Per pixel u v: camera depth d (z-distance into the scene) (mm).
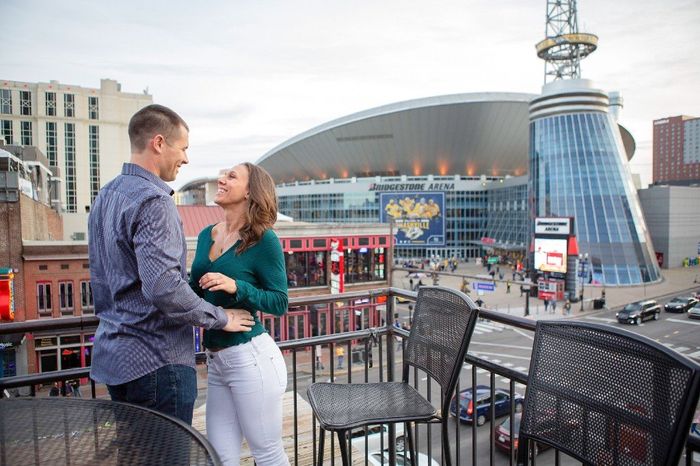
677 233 74750
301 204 102625
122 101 108125
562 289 48281
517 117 107062
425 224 90188
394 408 2621
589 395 1852
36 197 33531
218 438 2723
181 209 33219
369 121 113312
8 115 99438
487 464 13047
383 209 91438
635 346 1695
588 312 42188
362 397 2797
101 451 1703
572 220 50094
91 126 105000
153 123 2332
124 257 2215
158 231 2141
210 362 2736
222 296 2676
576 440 1880
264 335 2750
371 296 3889
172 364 2275
